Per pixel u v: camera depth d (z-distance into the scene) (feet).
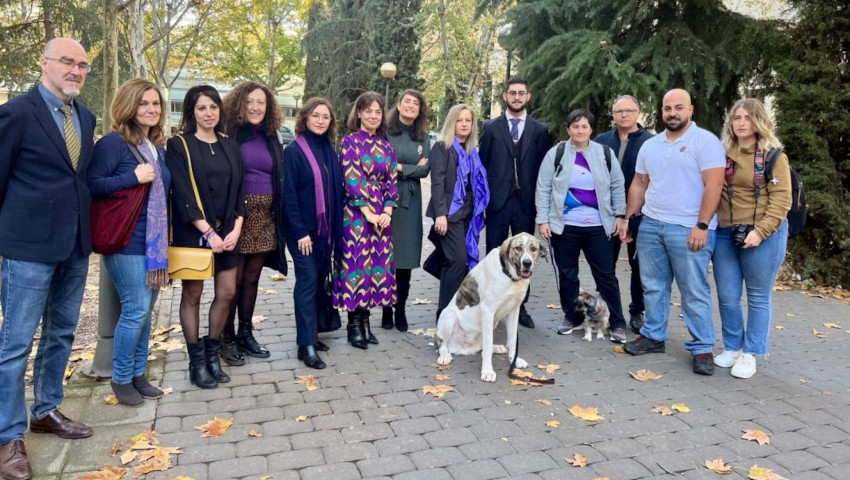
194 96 12.27
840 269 23.72
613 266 17.15
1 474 9.14
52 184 9.43
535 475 9.68
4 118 8.89
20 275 9.33
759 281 14.12
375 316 19.02
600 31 29.66
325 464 9.87
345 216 15.07
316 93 79.97
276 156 13.93
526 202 17.37
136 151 10.93
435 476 9.57
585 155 16.43
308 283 14.26
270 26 87.86
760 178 13.61
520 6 32.99
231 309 14.46
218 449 10.27
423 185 62.39
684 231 14.52
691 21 28.53
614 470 9.89
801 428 11.58
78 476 9.36
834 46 23.90
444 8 54.75
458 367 14.61
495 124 17.20
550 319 19.15
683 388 13.53
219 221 12.51
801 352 16.29
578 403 12.57
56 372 10.52
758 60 26.09
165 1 44.60
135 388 12.21
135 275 11.19
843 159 24.53
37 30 41.37
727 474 9.83
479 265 14.66
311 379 13.39
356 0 75.25
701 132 14.26
